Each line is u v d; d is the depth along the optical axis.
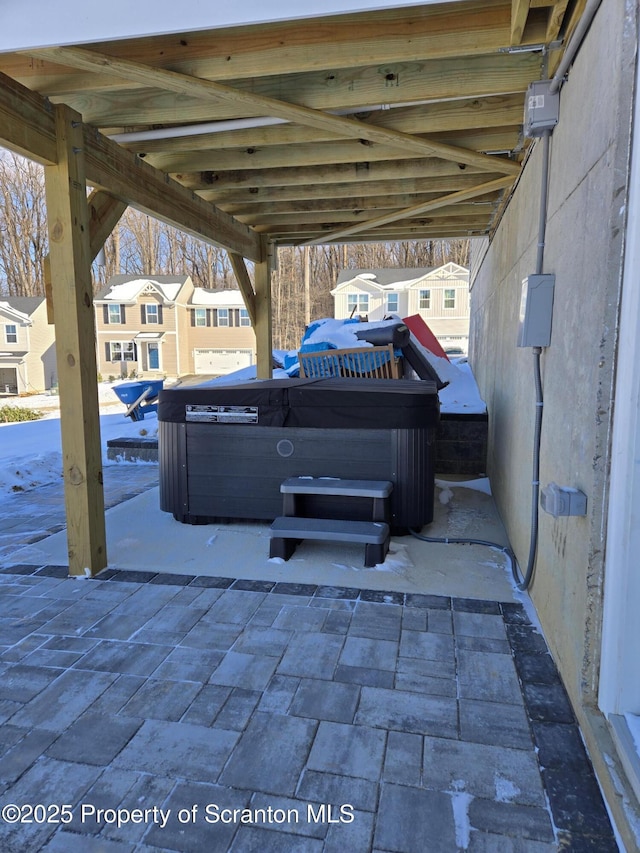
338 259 34.97
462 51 2.43
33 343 26.02
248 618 2.60
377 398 3.57
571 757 1.69
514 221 3.80
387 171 4.24
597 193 1.75
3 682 2.10
